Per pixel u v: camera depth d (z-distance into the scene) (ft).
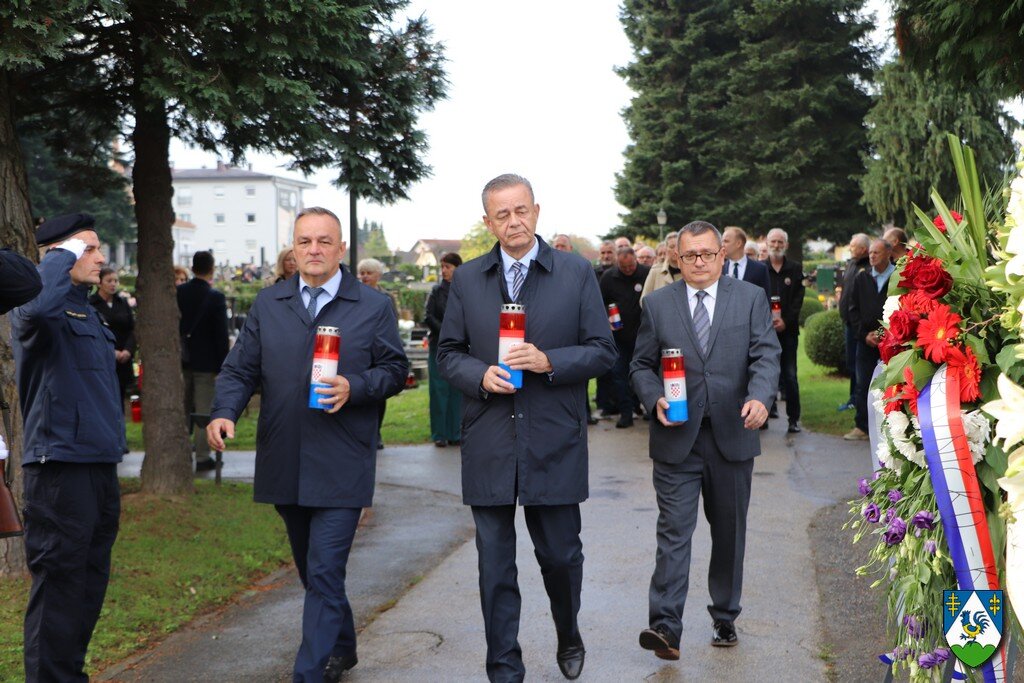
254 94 19.52
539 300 14.21
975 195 8.87
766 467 31.01
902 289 9.49
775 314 35.96
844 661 14.90
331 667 14.82
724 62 152.56
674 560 15.26
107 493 14.10
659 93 154.81
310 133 22.38
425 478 31.73
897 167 121.70
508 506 14.20
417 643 16.55
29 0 16.07
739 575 15.93
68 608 13.50
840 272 128.98
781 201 145.07
